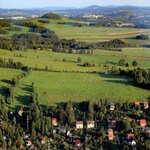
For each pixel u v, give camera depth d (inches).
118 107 6683.1
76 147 5369.1
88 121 6028.5
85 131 5871.1
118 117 6314.0
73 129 5915.4
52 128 5812.0
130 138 5531.5
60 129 5890.8
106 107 6658.5
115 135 5689.0
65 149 5315.0
